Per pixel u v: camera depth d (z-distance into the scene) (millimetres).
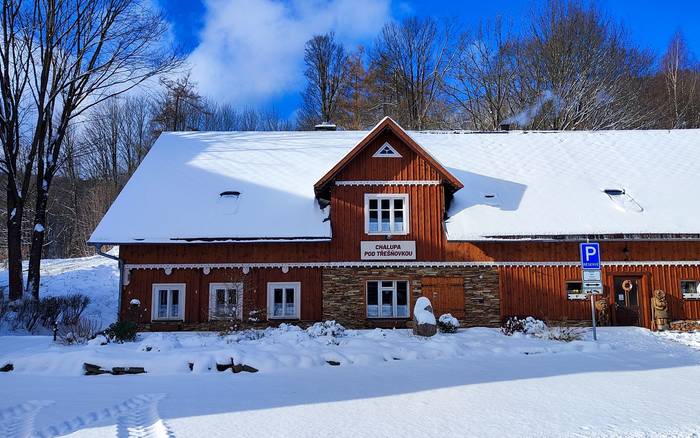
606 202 22109
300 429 7457
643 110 43469
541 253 21406
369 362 13289
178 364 12633
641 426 7344
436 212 21609
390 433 7199
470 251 21344
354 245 21344
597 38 44688
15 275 24875
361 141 21141
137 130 60500
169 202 22359
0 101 25438
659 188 22953
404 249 21297
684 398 9016
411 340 16047
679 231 20609
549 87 44062
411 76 49344
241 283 21188
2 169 25484
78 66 27328
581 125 42125
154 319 21062
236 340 16188
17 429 7789
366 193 21672
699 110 43875
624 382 10453
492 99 46125
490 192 22922
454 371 11922
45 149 28141
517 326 18719
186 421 7941
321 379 11219
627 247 21453
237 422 7863
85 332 17688
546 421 7648
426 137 27953
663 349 15469
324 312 21016
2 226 45281
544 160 25375
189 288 21203
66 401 9453
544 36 45219
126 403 9250
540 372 11672
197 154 26016
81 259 39781
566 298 21219
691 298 21172
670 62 46469
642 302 21172
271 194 22859
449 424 7574
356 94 49188
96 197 53812
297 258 21344
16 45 25922
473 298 21172
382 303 21266
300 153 26234
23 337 17922
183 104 52969
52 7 26078
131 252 21375
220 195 22750
